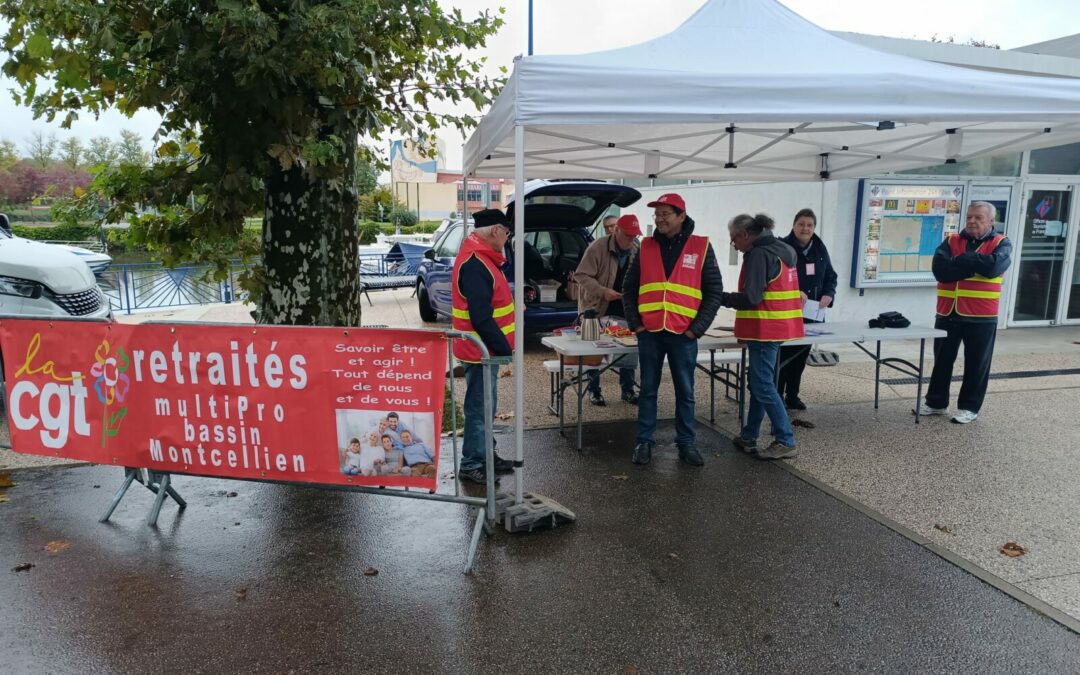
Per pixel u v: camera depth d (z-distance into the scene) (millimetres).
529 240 8875
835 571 3408
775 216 9562
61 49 4023
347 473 3602
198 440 3744
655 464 4914
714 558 3553
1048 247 10438
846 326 6062
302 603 3154
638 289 4809
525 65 3600
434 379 3430
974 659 2729
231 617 3041
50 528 3896
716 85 3682
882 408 6305
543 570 3439
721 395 6859
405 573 3416
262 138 4867
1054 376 7488
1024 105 3959
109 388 3838
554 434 5609
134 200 5141
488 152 5004
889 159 6625
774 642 2848
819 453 5098
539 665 2719
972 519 3973
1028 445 5242
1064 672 2641
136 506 4203
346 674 2668
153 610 3094
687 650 2803
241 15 4031
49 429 3984
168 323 3684
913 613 3045
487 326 4152
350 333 3473
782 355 6082
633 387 6523
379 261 18719
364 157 6656
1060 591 3199
